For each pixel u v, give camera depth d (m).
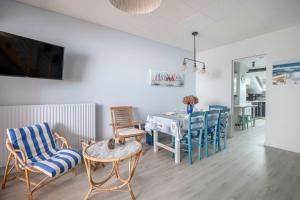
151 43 3.85
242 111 5.12
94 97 3.03
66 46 2.70
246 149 3.24
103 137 3.16
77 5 2.39
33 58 2.21
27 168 1.66
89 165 1.67
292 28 3.06
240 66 5.55
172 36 3.62
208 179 2.11
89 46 2.94
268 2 2.26
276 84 3.27
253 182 2.04
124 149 1.80
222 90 4.28
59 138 2.24
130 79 3.52
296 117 3.03
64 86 2.70
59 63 2.49
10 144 1.80
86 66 2.92
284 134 3.19
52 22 2.56
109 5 2.39
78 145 2.70
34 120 2.30
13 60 2.04
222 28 3.16
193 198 1.73
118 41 3.30
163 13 2.59
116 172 2.08
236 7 2.40
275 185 1.97
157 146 3.13
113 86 3.27
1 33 1.93
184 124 2.65
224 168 2.42
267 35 3.40
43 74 2.32
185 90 4.67
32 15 2.39
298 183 2.01
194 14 2.61
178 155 2.60
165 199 1.72
